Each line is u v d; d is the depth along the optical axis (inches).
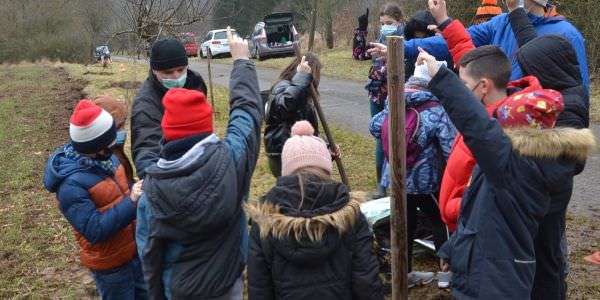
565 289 115.5
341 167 179.5
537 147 93.0
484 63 108.4
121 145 133.6
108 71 915.4
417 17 190.2
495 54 108.7
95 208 120.9
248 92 115.0
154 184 100.9
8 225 241.6
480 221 98.3
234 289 111.0
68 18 1397.6
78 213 119.1
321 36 1190.9
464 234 101.1
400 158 105.7
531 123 97.1
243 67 117.5
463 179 114.2
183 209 98.5
